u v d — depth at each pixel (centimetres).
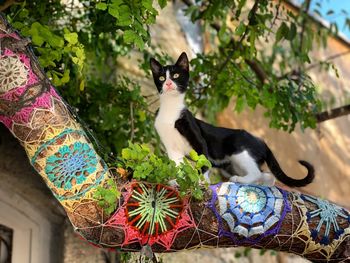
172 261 244
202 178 151
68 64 207
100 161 153
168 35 305
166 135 178
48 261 214
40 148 150
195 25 316
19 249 213
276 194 156
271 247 156
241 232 152
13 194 210
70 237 217
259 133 306
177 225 150
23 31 172
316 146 331
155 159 152
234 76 223
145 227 149
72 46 175
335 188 332
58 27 227
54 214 217
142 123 221
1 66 150
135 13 173
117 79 261
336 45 371
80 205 148
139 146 155
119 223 148
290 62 306
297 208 155
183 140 177
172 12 314
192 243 152
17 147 212
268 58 277
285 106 218
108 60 259
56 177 149
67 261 214
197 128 178
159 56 239
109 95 223
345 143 350
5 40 152
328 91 350
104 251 218
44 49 172
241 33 209
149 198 150
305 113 224
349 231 156
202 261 255
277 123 221
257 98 222
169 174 150
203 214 151
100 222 148
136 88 226
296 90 230
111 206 147
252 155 180
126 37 168
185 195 151
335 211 157
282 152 312
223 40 244
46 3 210
